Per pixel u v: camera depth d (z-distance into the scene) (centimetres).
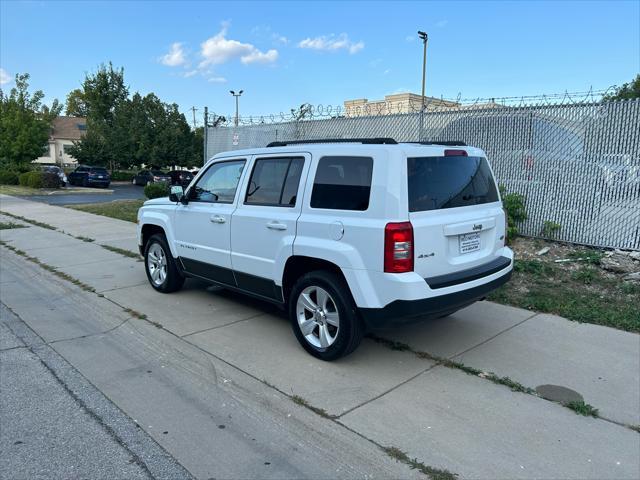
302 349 473
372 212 388
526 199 852
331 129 1112
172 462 305
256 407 369
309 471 296
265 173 496
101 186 3616
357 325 417
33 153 3612
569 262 739
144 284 721
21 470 296
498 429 335
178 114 4888
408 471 294
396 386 397
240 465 302
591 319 536
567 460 302
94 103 5359
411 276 378
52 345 497
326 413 358
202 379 416
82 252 970
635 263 711
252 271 502
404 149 391
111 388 402
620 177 756
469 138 905
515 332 508
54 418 355
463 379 409
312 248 427
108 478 289
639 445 318
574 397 377
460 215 421
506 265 467
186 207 595
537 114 825
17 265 873
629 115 739
